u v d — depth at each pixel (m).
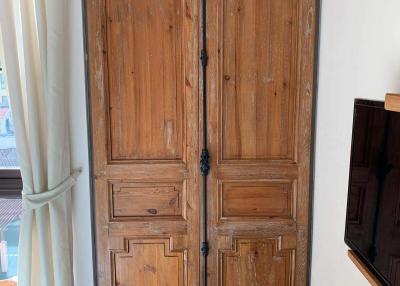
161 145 2.23
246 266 2.33
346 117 1.83
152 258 2.30
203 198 2.26
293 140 2.26
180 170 2.24
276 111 2.23
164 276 2.32
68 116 2.17
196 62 2.17
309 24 2.15
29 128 2.04
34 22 2.04
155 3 2.13
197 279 2.32
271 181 2.27
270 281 2.34
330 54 2.03
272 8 2.16
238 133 2.24
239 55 2.18
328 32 2.06
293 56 2.20
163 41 2.16
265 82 2.21
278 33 2.18
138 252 2.30
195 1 2.12
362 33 1.67
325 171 2.10
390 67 1.44
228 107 2.22
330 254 2.03
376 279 1.27
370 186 1.34
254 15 2.16
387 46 1.46
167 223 2.27
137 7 2.13
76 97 2.18
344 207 1.85
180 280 2.33
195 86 2.18
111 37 2.14
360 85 1.69
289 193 2.29
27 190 2.07
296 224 2.30
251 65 2.19
